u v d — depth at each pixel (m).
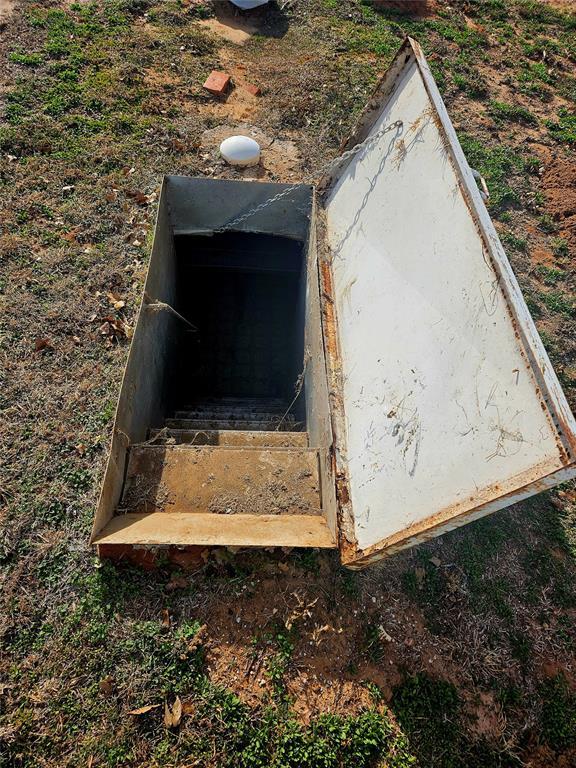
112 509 4.20
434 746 3.70
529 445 2.43
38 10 8.59
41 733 3.38
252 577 4.05
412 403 3.51
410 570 4.36
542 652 4.24
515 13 11.48
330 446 4.45
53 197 6.29
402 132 4.64
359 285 4.85
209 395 7.71
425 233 3.85
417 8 10.80
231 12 9.71
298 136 7.73
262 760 3.44
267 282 7.77
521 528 4.83
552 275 6.92
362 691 3.79
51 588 3.86
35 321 5.25
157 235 5.75
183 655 3.69
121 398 4.37
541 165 8.23
